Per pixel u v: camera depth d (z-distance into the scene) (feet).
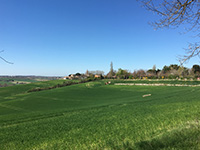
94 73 466.29
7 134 53.67
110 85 288.30
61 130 51.78
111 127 47.26
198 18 14.75
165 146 19.67
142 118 54.75
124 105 102.58
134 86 258.78
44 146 37.86
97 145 32.22
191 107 64.75
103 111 84.23
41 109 125.49
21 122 72.74
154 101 108.68
